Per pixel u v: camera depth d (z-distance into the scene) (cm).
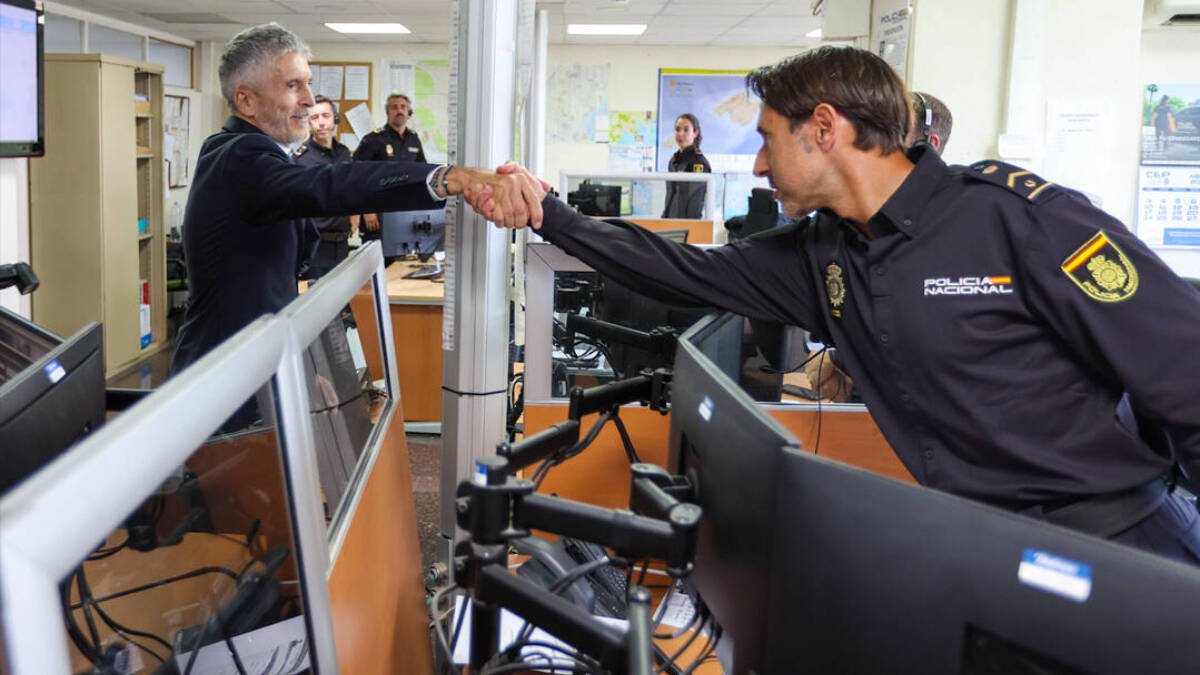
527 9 137
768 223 540
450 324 136
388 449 116
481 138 131
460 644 117
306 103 190
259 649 73
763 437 71
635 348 165
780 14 715
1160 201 400
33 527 34
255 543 71
